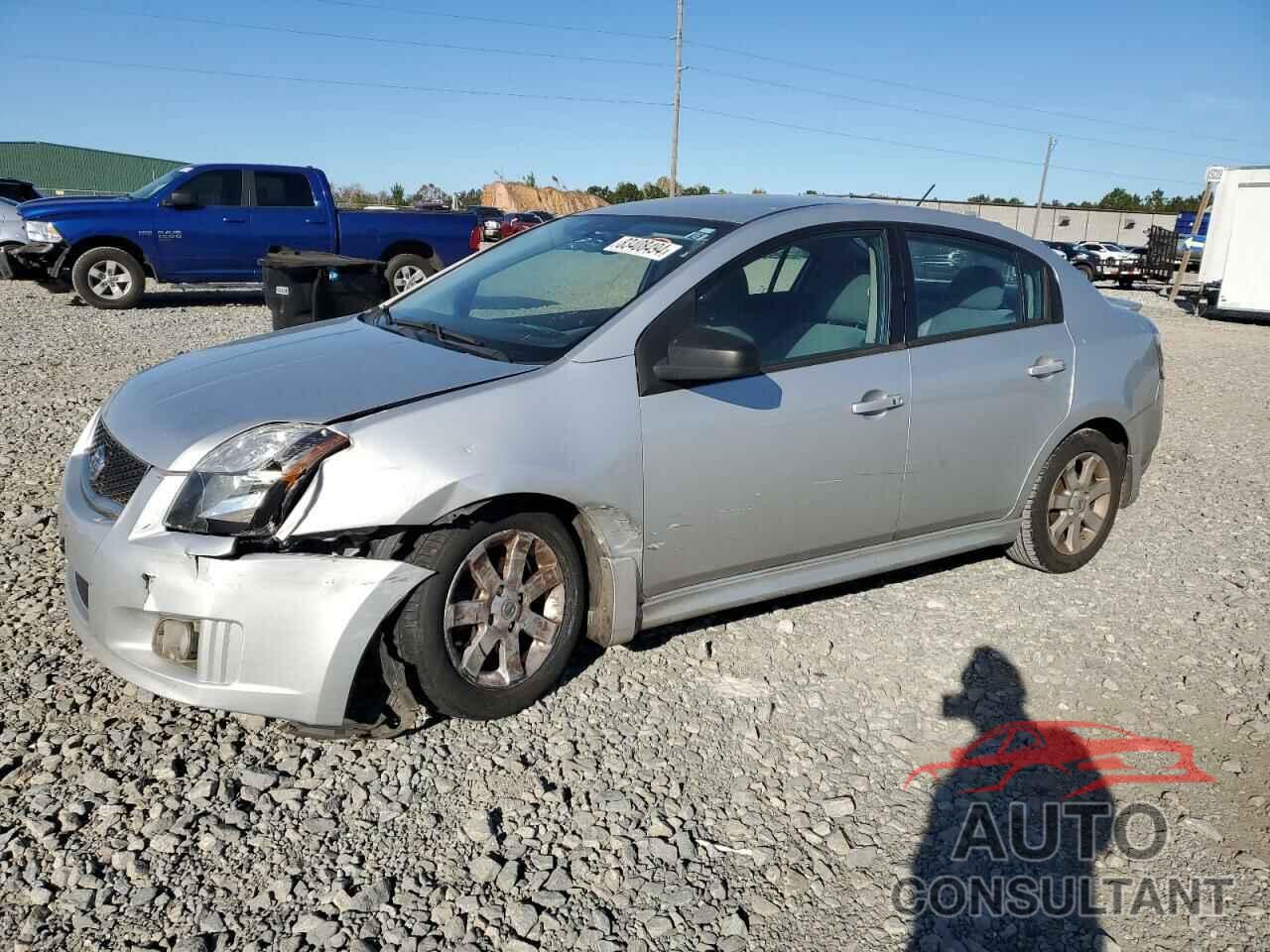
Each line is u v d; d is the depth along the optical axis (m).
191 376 3.35
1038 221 58.28
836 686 3.65
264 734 3.12
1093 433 4.68
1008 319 4.40
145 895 2.43
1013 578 4.77
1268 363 13.70
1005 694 3.69
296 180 13.80
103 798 2.77
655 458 3.31
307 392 3.07
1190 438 8.22
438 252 14.76
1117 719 3.57
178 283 13.53
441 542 2.95
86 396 7.55
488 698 3.15
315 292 8.17
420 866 2.60
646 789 2.98
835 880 2.68
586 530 3.33
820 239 3.86
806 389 3.65
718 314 3.53
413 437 2.90
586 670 3.63
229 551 2.74
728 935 2.45
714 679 3.63
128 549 2.82
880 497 3.94
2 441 6.15
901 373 3.92
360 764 3.01
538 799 2.90
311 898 2.46
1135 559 5.12
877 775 3.14
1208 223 20.97
